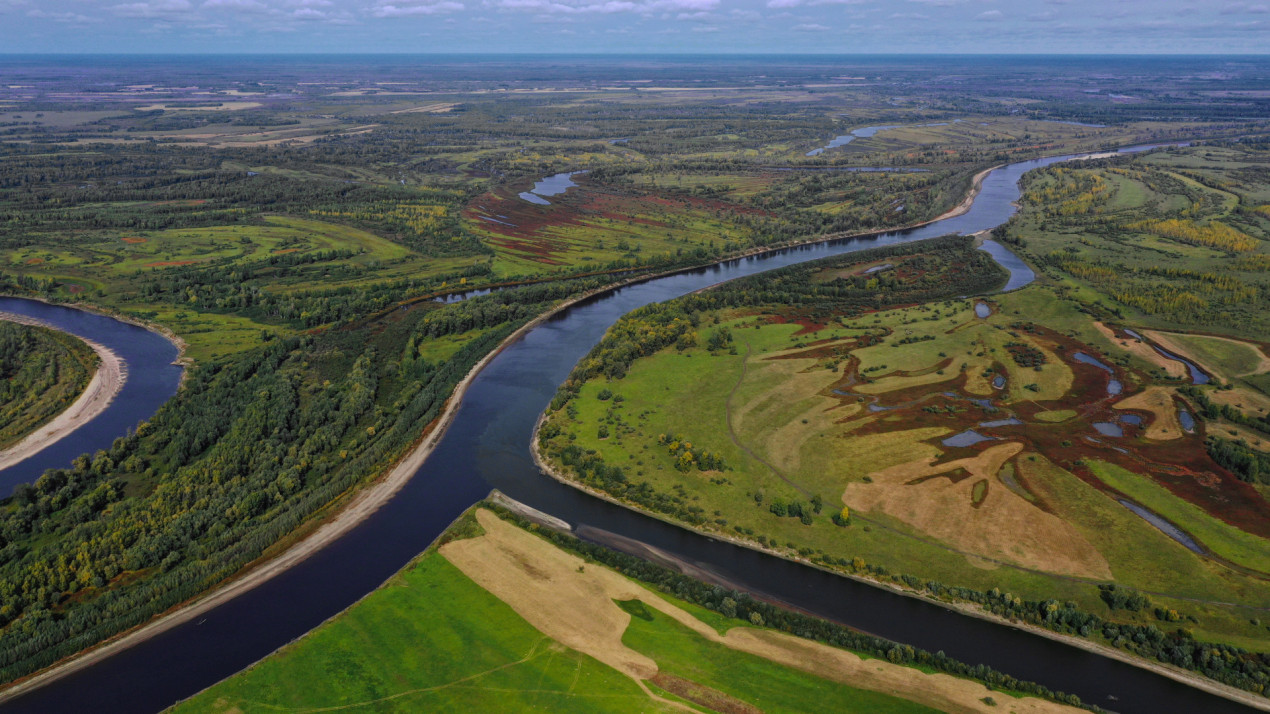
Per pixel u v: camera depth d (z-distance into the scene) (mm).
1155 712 103438
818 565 134000
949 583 128000
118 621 118188
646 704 102312
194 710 102375
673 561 136500
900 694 103625
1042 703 102062
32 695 106812
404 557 137500
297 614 122938
